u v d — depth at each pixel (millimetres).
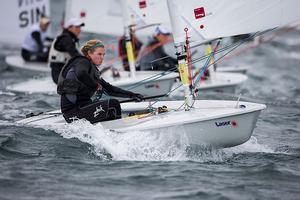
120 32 41656
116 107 23734
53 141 22922
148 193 18531
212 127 22016
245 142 23281
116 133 22281
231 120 22031
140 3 32719
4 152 21781
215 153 22719
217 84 38562
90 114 23531
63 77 23812
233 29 23078
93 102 23719
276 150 23766
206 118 21719
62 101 23922
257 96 38469
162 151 22047
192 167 21047
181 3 22938
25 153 21766
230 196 18547
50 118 25516
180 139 22125
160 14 32531
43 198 17969
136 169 20609
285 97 38656
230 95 37312
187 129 22000
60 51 37094
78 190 18625
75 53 37062
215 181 19750
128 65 39469
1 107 30922
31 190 18531
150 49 38094
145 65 38469
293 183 19844
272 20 22797
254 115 22266
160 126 21891
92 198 18047
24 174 19750
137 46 40156
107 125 22953
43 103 32406
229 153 23031
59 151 22016
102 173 20125
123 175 20000
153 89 34656
